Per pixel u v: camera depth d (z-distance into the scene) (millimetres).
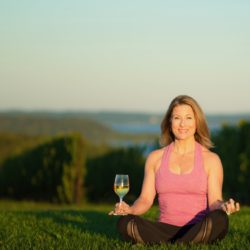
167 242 6262
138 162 26969
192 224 6301
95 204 26328
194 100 6500
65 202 25453
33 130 83625
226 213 5953
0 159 29047
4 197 28109
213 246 5973
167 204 6391
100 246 6750
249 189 21406
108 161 26984
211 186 6270
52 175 25641
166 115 6609
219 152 21938
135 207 6473
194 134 6578
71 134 25359
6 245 6953
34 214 11367
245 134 21359
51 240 7391
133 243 6312
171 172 6375
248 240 7082
